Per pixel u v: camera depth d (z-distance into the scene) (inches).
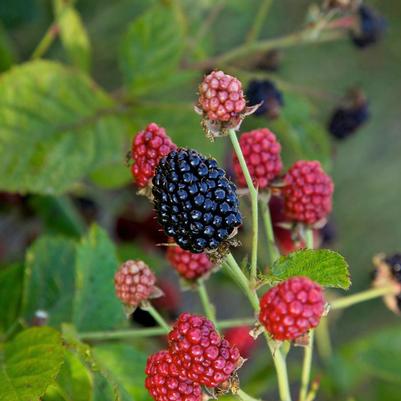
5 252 18.6
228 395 14.5
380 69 29.3
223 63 18.0
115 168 16.9
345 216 29.4
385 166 29.7
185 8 18.4
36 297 14.6
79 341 13.1
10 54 17.6
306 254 11.8
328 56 28.4
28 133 15.9
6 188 15.6
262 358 18.1
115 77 23.9
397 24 28.0
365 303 29.6
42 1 20.9
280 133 17.9
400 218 29.5
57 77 16.2
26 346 12.7
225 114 11.7
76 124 16.2
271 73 18.4
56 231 17.2
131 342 16.2
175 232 11.6
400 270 13.6
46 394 12.9
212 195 11.5
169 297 16.6
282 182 13.0
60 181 15.8
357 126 18.0
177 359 11.4
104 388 12.8
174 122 16.7
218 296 26.2
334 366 17.7
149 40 17.0
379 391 17.9
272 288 11.3
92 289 14.3
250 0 20.1
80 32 17.7
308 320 11.1
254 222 11.7
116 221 18.6
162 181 11.5
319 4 27.2
